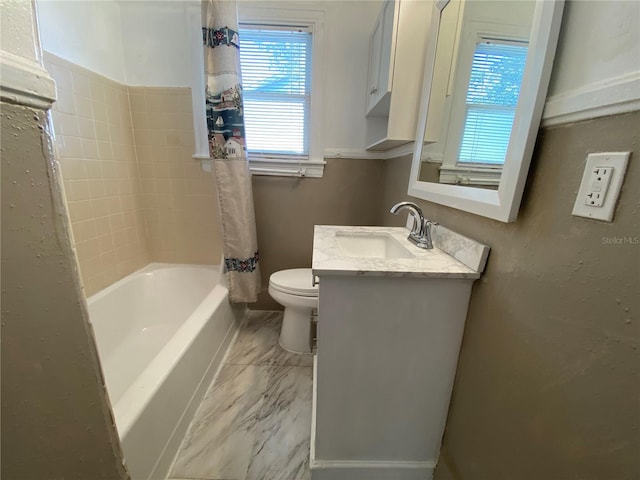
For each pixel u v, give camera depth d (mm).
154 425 933
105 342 1545
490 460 733
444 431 963
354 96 1797
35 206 372
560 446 533
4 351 359
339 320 838
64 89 1367
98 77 1550
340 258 875
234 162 1606
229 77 1501
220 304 1592
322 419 940
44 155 375
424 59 1211
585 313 484
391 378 901
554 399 546
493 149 728
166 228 1995
